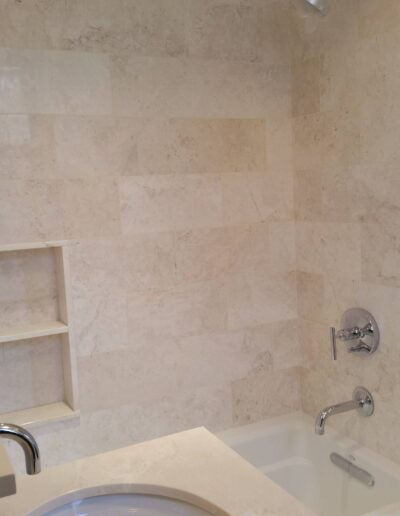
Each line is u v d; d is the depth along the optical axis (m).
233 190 2.39
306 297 2.51
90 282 2.15
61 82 2.04
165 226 2.27
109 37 2.10
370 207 2.08
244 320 2.47
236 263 2.43
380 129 2.00
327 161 2.28
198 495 1.07
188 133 2.27
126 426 2.27
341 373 2.33
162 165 2.24
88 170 2.11
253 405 2.53
